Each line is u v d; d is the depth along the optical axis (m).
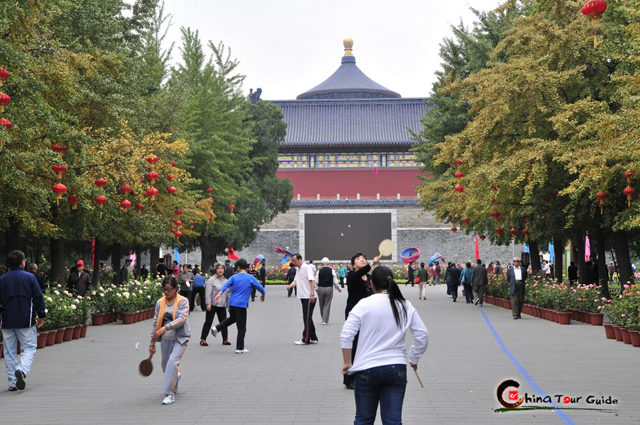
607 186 20.33
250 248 79.12
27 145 17.64
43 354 17.05
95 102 23.27
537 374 13.34
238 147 47.25
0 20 15.23
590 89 23.95
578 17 23.62
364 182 85.88
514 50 25.55
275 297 45.31
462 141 26.03
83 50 24.03
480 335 20.80
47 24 21.50
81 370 14.44
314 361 15.55
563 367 14.23
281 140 60.44
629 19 20.27
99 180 21.78
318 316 29.00
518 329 22.67
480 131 24.59
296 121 91.00
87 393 11.82
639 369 13.91
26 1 16.62
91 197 23.72
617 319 18.62
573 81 24.00
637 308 17.86
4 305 12.18
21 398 11.41
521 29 25.03
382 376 6.91
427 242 78.25
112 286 27.58
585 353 16.47
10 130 16.61
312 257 78.56
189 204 34.69
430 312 30.88
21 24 16.94
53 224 23.06
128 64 26.97
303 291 19.19
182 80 37.94
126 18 30.78
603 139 18.89
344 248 78.50
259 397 11.34
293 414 10.02
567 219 25.98
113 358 16.30
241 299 17.16
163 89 36.06
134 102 26.45
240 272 17.38
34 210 20.08
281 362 15.40
